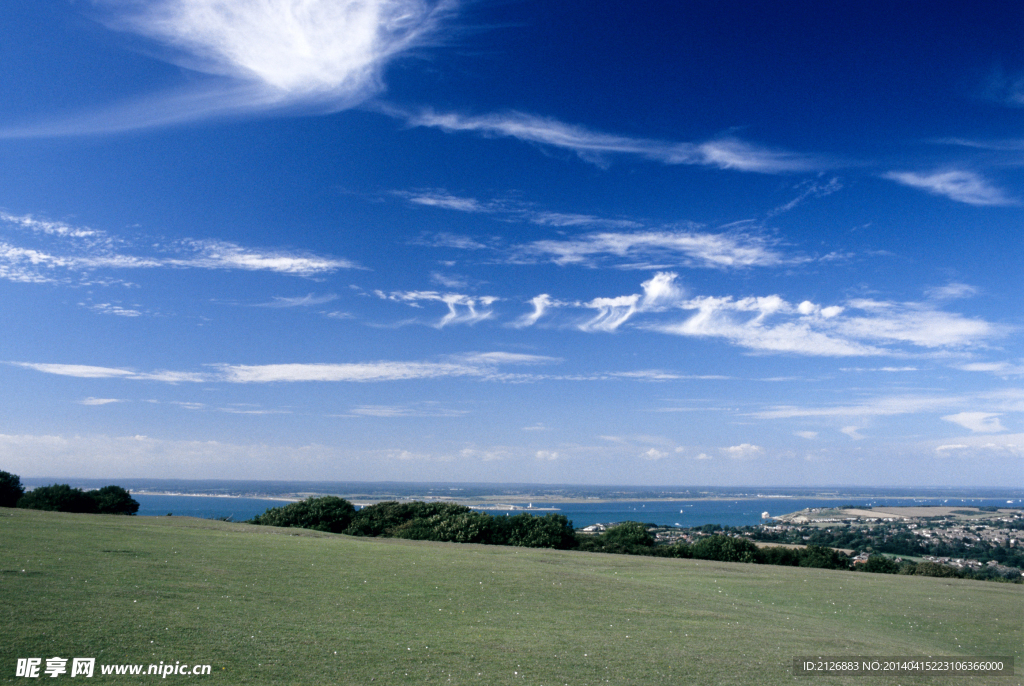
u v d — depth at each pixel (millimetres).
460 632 14445
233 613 14289
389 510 57938
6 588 14320
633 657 13117
